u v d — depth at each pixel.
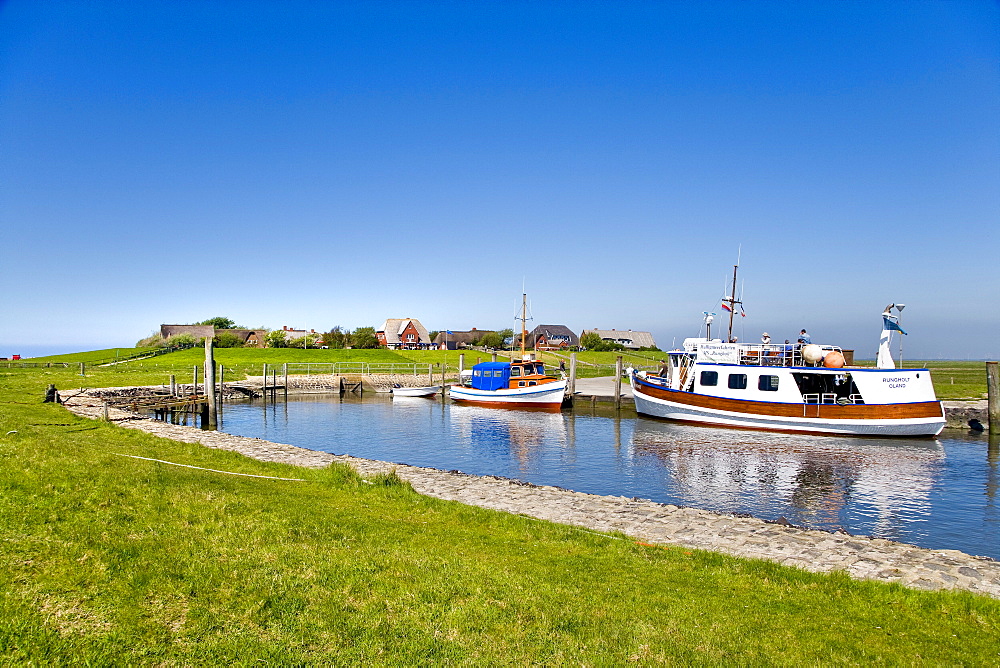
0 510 9.46
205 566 8.55
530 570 10.28
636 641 7.63
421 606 8.16
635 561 11.23
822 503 22.61
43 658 6.09
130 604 7.28
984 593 10.79
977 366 105.50
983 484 25.84
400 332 138.38
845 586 10.23
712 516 15.99
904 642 8.11
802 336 41.81
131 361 79.00
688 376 43.94
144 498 11.30
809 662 7.39
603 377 78.75
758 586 10.11
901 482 26.16
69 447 15.48
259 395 65.88
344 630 7.33
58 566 7.91
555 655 7.15
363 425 44.75
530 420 47.09
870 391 38.31
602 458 31.44
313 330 127.94
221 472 16.84
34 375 57.69
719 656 7.36
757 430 40.28
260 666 6.47
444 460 31.09
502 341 137.50
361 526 12.02
